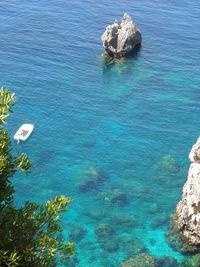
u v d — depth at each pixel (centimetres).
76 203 5362
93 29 10075
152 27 10206
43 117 6956
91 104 7369
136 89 7844
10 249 1700
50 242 1806
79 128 6750
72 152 6234
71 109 7206
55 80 8000
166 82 8081
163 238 4856
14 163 1941
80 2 11512
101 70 8462
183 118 7056
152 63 8731
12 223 1777
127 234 4916
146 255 4553
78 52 9062
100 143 6444
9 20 10262
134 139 6544
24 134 6456
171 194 5534
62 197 1847
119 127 6812
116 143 6450
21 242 1747
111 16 10750
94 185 5653
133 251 4678
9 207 1852
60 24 10206
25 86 7738
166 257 4584
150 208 5303
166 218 5144
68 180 5725
